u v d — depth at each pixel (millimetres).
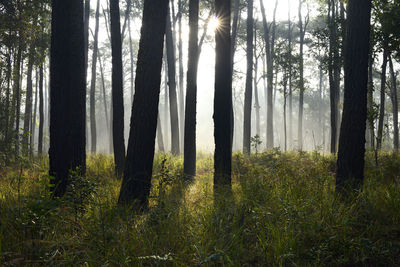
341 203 5672
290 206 4867
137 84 6555
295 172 7934
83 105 6465
